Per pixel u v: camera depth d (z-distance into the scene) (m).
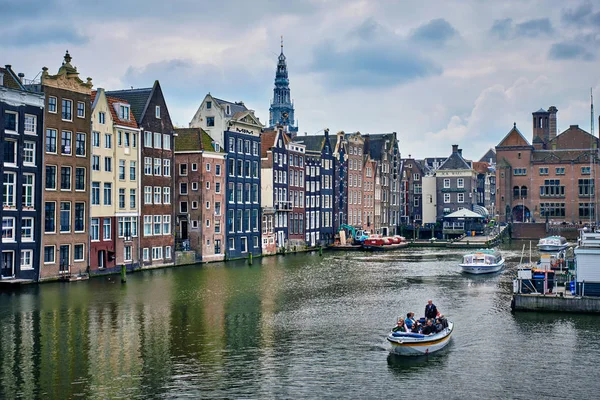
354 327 48.72
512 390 35.31
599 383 36.38
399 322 42.84
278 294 63.41
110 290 63.84
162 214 85.69
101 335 45.44
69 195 70.94
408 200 174.62
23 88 66.00
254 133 105.75
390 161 158.50
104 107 76.00
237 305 57.16
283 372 37.84
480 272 81.75
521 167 172.62
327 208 130.12
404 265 92.44
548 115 185.12
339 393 34.69
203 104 99.00
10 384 35.41
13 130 64.81
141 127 81.25
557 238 120.38
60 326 47.84
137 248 81.06
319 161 127.06
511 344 43.75
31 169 66.56
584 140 179.88
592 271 53.59
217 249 96.06
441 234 152.75
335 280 74.38
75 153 71.56
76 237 71.81
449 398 34.16
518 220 175.00
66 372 37.41
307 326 49.00
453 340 44.81
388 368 38.66
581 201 167.62
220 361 39.81
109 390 34.72
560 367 39.00
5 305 55.22
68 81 70.69
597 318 50.91
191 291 64.19
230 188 98.94
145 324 48.97
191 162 92.81
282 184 113.94
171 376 36.97
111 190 77.00
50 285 66.44
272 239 110.62
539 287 55.66
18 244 65.31
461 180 171.12
